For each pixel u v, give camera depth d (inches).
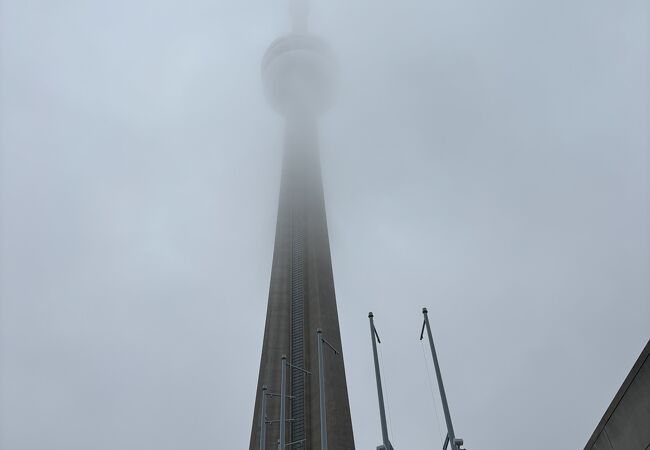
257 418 2140.7
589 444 1082.1
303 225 3302.2
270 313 2618.1
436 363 1132.5
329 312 2586.1
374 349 1159.0
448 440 1055.6
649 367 845.8
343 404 2153.1
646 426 862.5
